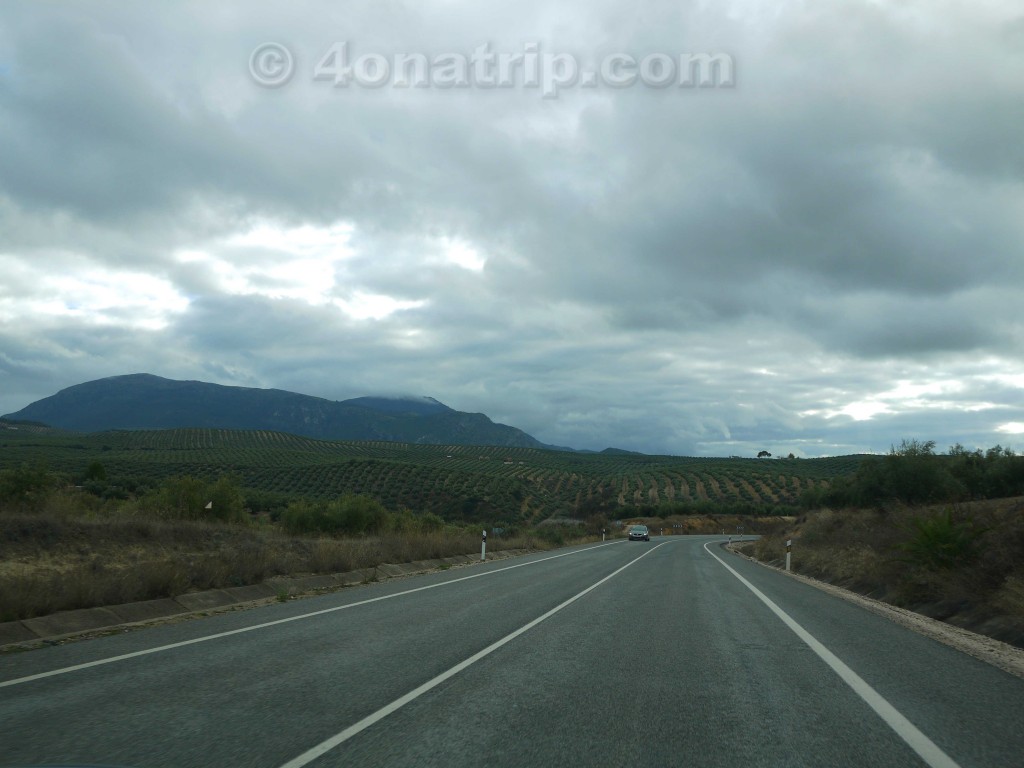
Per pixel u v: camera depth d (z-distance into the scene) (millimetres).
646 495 113062
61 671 8523
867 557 23484
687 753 5824
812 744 6094
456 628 12031
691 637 11500
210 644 10367
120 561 19734
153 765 5379
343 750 5754
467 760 5562
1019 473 36719
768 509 104875
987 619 13625
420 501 75000
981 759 5773
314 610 14234
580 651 10117
